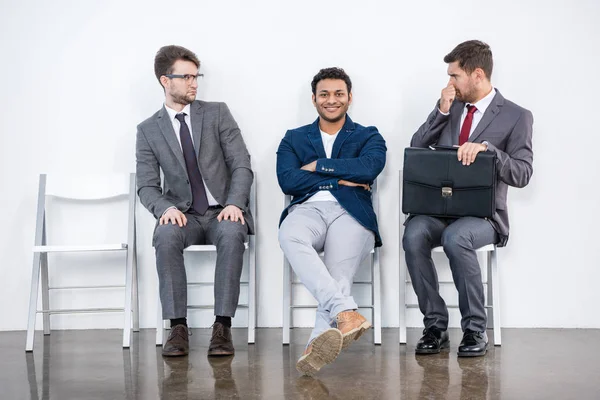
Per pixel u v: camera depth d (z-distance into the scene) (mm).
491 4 3627
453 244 2928
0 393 2428
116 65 3699
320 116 3404
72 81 3701
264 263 3688
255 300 3678
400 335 3221
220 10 3695
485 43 3348
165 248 3070
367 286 3619
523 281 3605
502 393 2301
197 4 3695
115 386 2484
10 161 3705
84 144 3707
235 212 3170
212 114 3447
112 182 3539
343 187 3201
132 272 3504
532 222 3605
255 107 3697
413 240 3033
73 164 3705
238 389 2398
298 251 2879
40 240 3465
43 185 3537
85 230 3707
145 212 3684
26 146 3703
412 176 3031
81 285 3707
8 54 3699
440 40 3648
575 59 3600
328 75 3326
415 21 3650
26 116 3703
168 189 3402
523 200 3607
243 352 3045
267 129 3693
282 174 3279
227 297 3035
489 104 3174
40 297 3707
